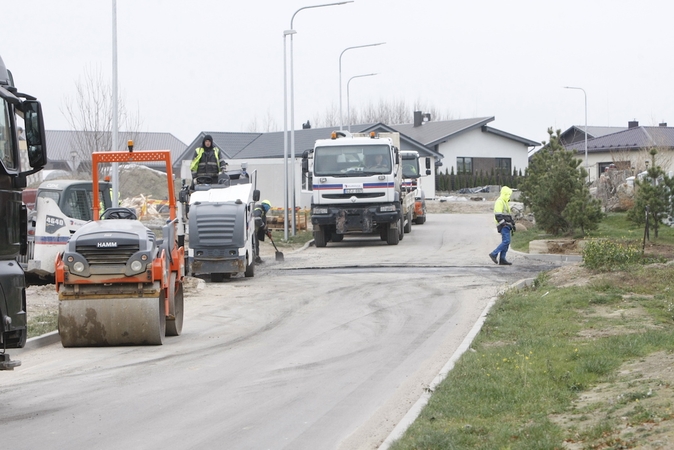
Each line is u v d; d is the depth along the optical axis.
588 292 24.89
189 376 17.09
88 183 31.30
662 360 15.45
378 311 25.91
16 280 14.06
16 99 14.21
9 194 14.00
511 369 15.76
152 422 13.44
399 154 51.97
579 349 17.08
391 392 15.42
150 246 20.53
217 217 34.06
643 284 25.86
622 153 91.62
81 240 20.28
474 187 112.69
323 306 27.30
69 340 20.31
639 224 42.38
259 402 14.80
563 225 46.38
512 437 11.39
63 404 14.72
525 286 29.52
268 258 44.31
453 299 27.95
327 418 13.65
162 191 78.19
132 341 20.48
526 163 120.00
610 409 12.24
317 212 48.66
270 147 96.19
